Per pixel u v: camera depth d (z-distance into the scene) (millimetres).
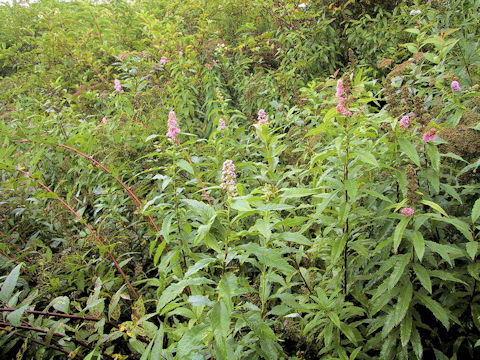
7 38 9078
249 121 5215
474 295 2158
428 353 2289
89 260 3053
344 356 2018
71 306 2748
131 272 3127
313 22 6148
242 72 6168
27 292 2709
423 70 3783
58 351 2400
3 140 3334
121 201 3291
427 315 2352
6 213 3486
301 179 3154
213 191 3250
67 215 3449
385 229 2207
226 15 7645
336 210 2166
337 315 2078
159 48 6336
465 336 2150
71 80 7043
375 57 5758
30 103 5809
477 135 2252
